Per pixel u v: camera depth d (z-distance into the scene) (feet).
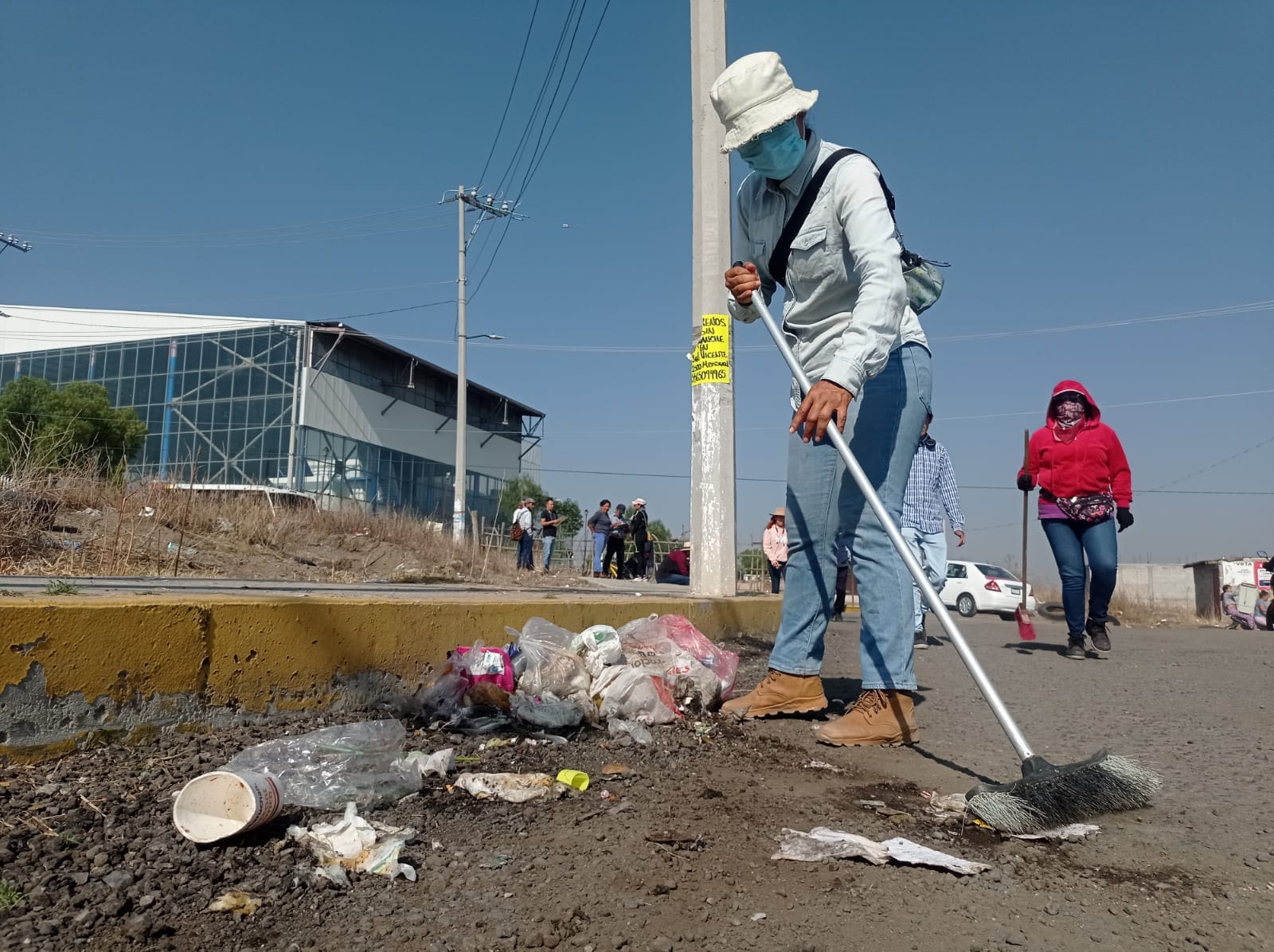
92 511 24.29
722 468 19.56
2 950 4.42
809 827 6.63
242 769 6.35
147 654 7.43
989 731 10.21
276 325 117.80
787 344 9.91
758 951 4.72
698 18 20.18
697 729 9.87
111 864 5.37
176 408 121.08
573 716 9.41
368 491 127.03
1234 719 10.95
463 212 93.81
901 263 9.65
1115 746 9.43
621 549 64.49
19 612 6.64
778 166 9.69
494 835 6.29
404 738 8.47
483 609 11.09
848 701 11.96
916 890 5.51
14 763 6.57
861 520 9.73
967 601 65.77
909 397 9.86
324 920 4.99
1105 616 18.88
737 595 20.49
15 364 131.23
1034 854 6.22
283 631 8.54
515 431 168.55
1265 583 82.43
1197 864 6.08
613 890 5.40
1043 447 19.02
